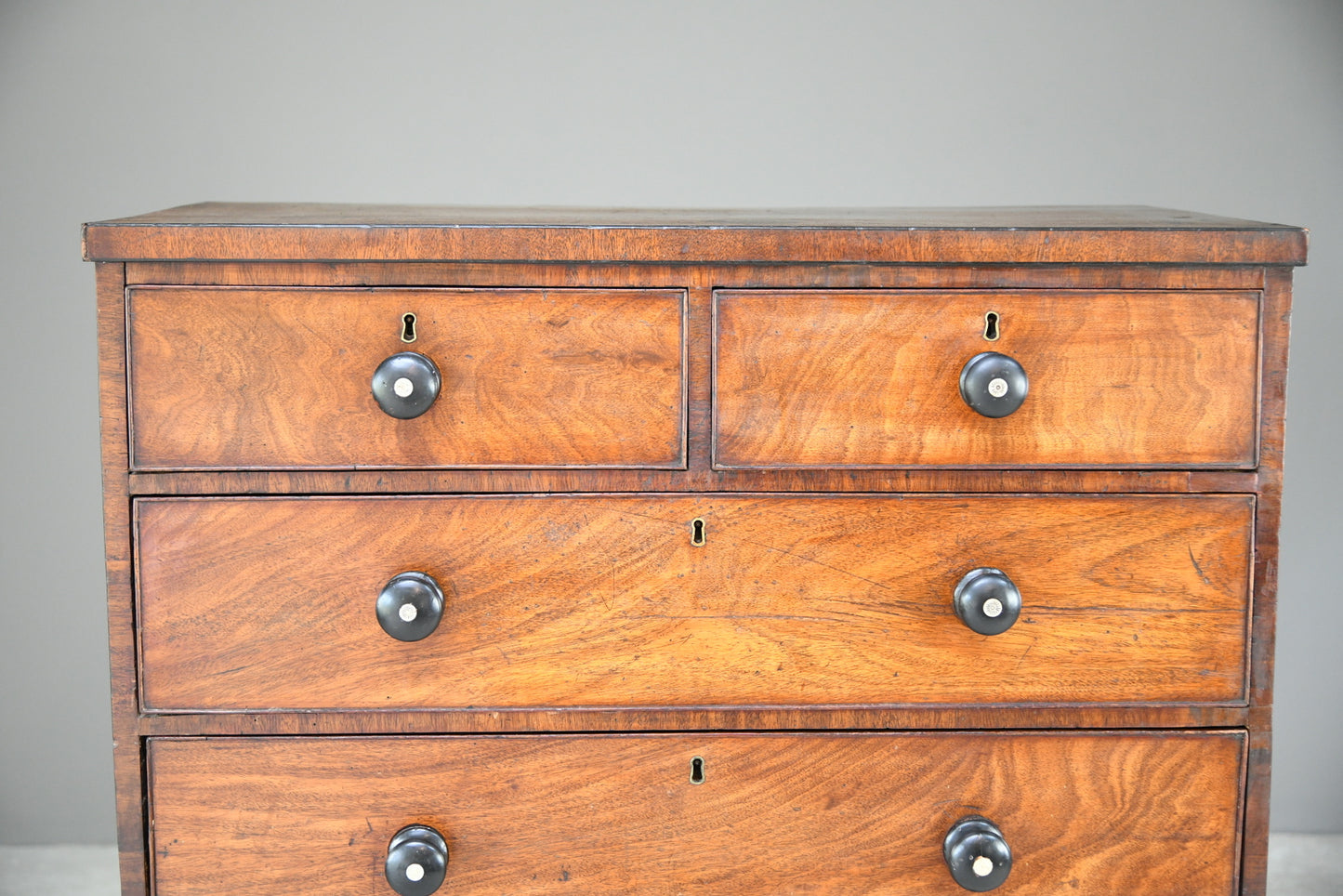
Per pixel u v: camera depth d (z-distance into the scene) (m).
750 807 1.42
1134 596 1.41
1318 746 2.51
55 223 2.35
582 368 1.37
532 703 1.40
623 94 2.38
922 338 1.37
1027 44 2.37
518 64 2.37
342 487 1.38
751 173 2.41
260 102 2.36
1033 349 1.37
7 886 2.37
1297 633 2.48
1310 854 2.48
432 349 1.36
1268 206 2.38
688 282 1.36
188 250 1.33
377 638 1.39
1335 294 2.39
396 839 1.39
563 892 1.43
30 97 2.31
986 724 1.42
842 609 1.40
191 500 1.37
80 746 2.50
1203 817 1.43
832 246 1.34
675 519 1.38
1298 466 2.44
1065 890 1.44
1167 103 2.37
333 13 2.34
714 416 1.37
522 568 1.39
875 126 2.39
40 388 2.39
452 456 1.37
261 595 1.38
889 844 1.43
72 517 2.44
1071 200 2.40
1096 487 1.40
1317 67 2.35
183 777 1.40
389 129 2.38
